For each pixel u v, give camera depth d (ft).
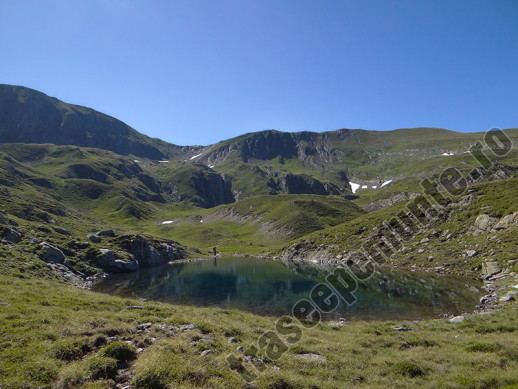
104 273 204.74
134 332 55.52
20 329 48.60
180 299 136.46
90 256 214.07
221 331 61.82
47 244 177.06
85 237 253.24
